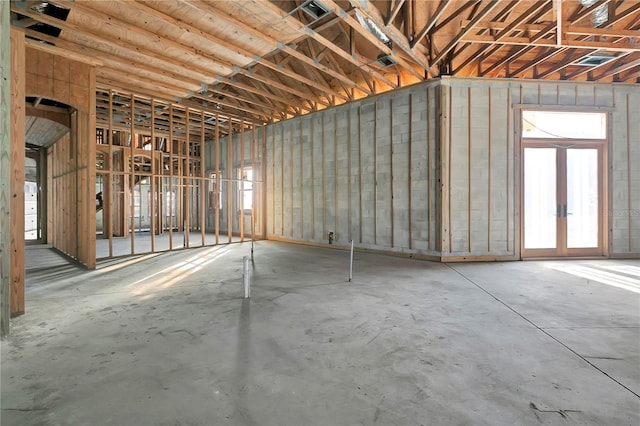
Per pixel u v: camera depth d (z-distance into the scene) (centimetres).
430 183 691
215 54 636
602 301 405
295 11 507
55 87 547
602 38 612
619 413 186
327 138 902
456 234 677
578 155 707
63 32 532
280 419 181
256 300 410
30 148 971
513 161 682
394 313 361
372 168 801
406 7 559
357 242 833
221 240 1067
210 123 1137
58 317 348
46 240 979
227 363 246
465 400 199
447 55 686
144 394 206
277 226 1059
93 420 181
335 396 203
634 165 711
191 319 342
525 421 179
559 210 702
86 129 599
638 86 704
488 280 516
